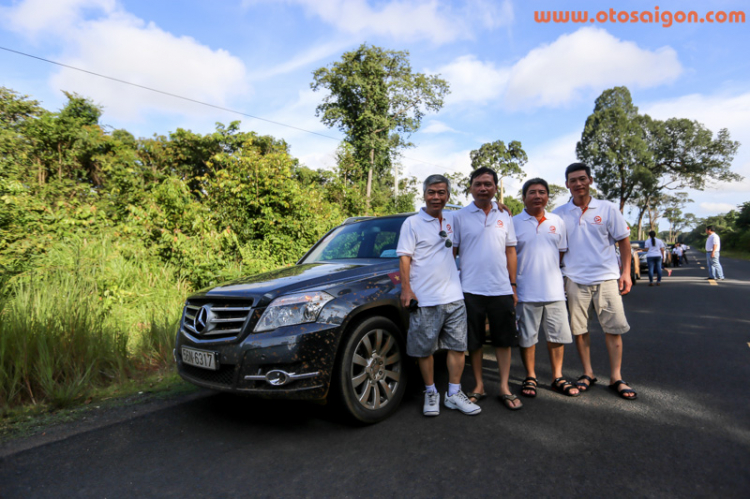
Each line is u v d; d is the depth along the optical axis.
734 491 2.23
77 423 3.23
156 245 7.14
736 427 2.98
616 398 3.61
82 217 7.23
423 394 3.78
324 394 2.86
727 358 4.67
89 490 2.37
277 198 8.95
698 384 3.88
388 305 3.34
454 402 3.38
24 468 2.60
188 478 2.47
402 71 34.94
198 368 3.14
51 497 2.30
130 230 7.22
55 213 6.91
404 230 3.30
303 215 9.34
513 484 2.33
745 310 7.70
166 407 3.51
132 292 5.93
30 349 3.82
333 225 10.86
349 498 2.25
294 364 2.81
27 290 4.80
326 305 2.96
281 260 8.60
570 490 2.27
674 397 3.58
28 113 19.97
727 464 2.50
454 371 3.41
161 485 2.40
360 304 3.10
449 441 2.85
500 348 3.54
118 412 3.42
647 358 4.76
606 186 55.03
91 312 4.70
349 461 2.62
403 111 36.09
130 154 24.78
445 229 3.36
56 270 5.67
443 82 35.78
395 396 3.32
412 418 3.25
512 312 3.47
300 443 2.86
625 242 3.79
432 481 2.38
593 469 2.47
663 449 2.69
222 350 2.92
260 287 3.11
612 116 54.41
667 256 25.23
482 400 3.62
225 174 8.83
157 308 5.79
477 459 2.61
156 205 7.65
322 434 2.99
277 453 2.74
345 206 17.56
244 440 2.92
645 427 3.02
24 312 4.21
